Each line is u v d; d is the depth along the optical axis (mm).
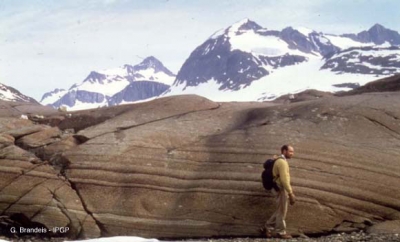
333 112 22781
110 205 21469
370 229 20078
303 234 20266
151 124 23531
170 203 21344
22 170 22359
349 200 20594
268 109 23797
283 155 20047
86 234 21250
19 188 22000
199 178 21547
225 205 20922
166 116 24000
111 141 22781
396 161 21219
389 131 22125
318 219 20375
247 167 21391
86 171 22078
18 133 23766
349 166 21094
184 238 20859
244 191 20922
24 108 28297
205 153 22141
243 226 20594
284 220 19984
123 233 21125
